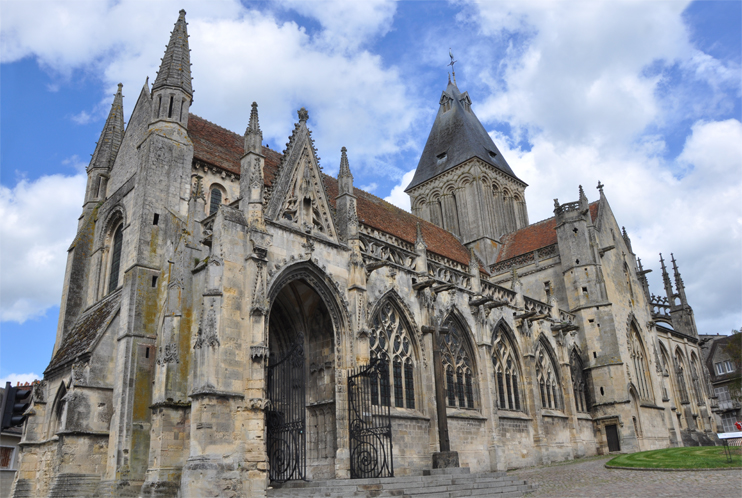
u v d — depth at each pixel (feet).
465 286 163.63
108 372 114.73
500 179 264.31
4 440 153.99
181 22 144.46
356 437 106.42
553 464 158.92
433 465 123.54
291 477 101.30
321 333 119.44
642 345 216.54
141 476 101.96
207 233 107.96
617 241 227.40
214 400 88.17
